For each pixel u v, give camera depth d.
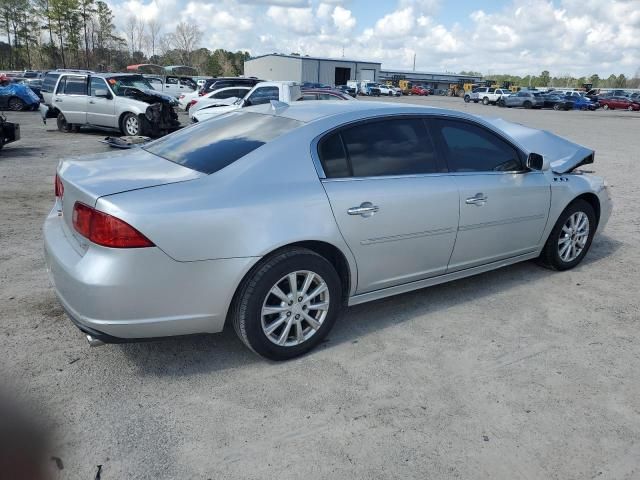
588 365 3.37
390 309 4.09
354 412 2.84
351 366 3.28
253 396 2.95
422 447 2.59
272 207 3.04
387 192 3.49
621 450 2.62
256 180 3.08
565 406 2.94
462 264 4.11
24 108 24.78
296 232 3.09
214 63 80.81
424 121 3.88
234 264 2.94
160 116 13.59
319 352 3.43
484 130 4.20
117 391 2.95
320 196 3.22
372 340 3.61
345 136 3.47
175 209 2.79
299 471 2.42
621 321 4.00
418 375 3.20
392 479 2.39
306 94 13.03
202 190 2.94
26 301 3.99
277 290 3.13
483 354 3.46
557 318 4.02
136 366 3.20
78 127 15.71
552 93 47.66
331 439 2.63
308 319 3.31
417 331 3.75
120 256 2.69
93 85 14.48
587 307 4.23
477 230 4.08
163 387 3.00
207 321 2.98
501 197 4.16
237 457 2.49
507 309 4.16
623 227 6.76
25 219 6.23
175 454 2.50
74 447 2.51
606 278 4.89
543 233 4.67
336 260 3.47
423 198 3.66
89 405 2.82
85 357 3.27
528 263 5.25
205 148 3.41
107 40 73.06
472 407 2.91
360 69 78.19
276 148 3.23
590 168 11.59
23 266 4.70
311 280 3.25
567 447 2.62
